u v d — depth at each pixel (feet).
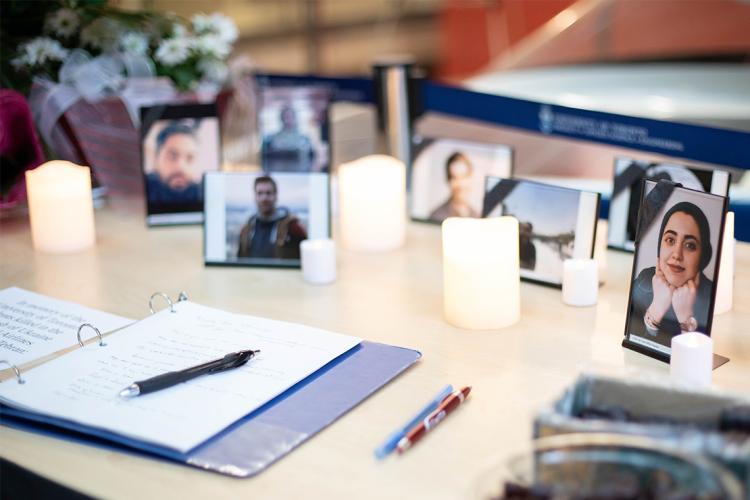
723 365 3.19
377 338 3.51
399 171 4.52
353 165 4.57
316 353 3.29
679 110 6.73
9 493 2.76
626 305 3.77
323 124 5.51
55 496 2.61
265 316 3.76
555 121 5.71
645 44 7.77
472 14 11.57
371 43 13.53
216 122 5.12
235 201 4.40
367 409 2.95
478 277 3.51
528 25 10.71
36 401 2.97
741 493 2.03
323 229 4.36
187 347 3.37
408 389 3.08
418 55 12.89
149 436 2.73
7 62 5.32
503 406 2.94
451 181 4.86
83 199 4.68
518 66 8.30
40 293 4.09
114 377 3.13
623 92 7.22
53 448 2.78
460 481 2.53
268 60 13.20
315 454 2.69
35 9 5.53
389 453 2.68
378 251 4.55
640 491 2.03
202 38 5.70
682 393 2.39
